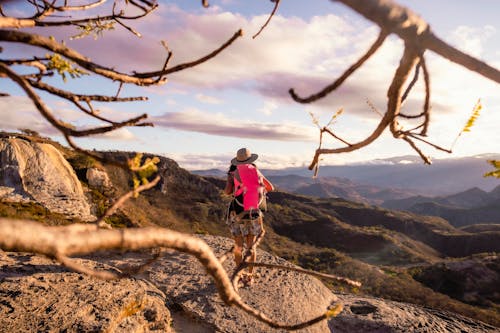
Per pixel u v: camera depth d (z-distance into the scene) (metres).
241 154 4.70
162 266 5.74
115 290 4.09
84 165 27.22
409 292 60.09
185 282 5.29
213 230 91.38
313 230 139.25
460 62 0.65
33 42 0.80
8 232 0.43
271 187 4.75
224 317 4.60
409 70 0.67
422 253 131.75
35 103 0.74
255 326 4.53
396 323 5.29
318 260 86.12
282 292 5.29
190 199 107.69
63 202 15.70
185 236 0.73
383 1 0.51
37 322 3.38
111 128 0.92
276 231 138.38
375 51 0.65
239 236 4.77
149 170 0.78
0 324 3.26
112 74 0.98
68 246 0.51
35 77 0.99
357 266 76.19
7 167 16.44
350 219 185.62
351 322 5.28
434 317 5.83
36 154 18.25
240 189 4.59
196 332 4.44
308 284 5.73
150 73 1.06
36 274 4.12
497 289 84.56
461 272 91.31
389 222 173.75
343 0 0.50
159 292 4.84
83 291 3.96
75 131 0.82
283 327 0.94
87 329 3.42
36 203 14.04
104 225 6.73
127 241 0.60
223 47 1.02
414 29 0.57
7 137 17.97
